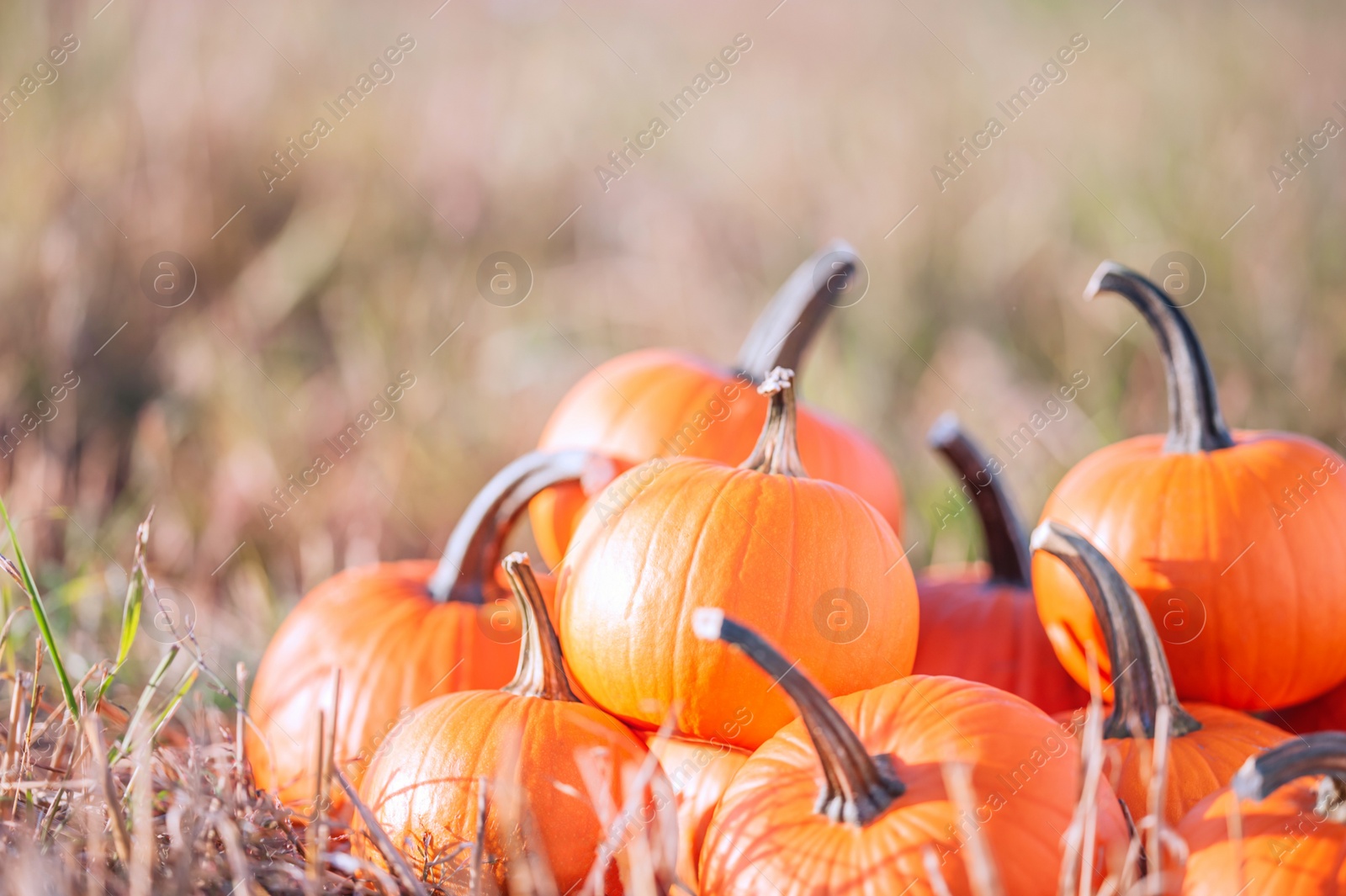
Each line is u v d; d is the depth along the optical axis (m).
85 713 2.23
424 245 6.06
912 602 2.29
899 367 5.45
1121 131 6.03
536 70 7.14
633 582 2.18
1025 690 2.63
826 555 2.17
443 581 2.76
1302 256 5.17
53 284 4.98
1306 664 2.39
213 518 4.48
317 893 1.88
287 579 4.40
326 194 6.02
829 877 1.80
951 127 6.45
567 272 6.20
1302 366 4.82
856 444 3.10
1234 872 1.76
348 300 5.61
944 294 5.67
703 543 2.17
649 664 2.15
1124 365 5.15
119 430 4.87
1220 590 2.36
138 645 3.30
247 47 6.40
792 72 7.29
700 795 2.15
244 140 5.95
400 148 6.36
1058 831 1.82
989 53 7.02
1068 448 4.82
